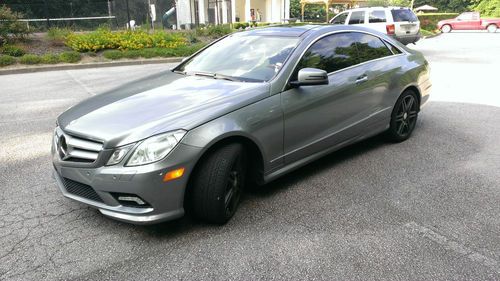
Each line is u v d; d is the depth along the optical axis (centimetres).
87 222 344
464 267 279
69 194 328
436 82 961
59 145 328
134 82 427
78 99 860
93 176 298
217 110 324
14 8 1956
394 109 511
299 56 396
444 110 706
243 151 341
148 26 1936
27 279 272
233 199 340
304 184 413
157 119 311
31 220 348
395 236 317
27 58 1387
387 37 525
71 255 298
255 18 3375
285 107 368
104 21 2119
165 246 308
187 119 310
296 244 308
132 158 290
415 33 1502
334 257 291
